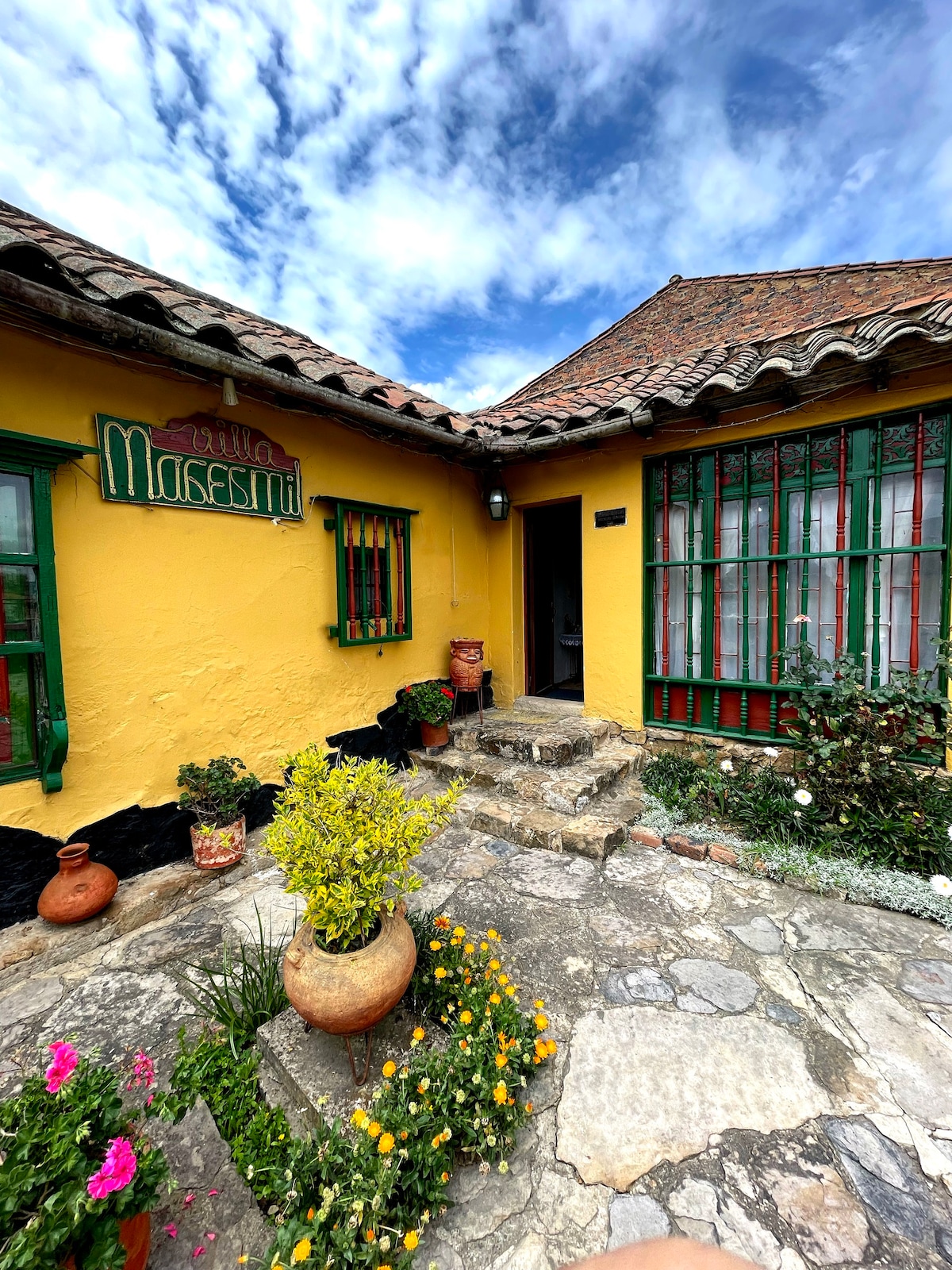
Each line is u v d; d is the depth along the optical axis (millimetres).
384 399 3730
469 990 1976
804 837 3150
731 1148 1541
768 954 2359
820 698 3369
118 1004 2195
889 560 3426
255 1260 1308
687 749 4324
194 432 3131
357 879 1812
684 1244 1317
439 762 4441
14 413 2457
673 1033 1944
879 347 2840
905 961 2297
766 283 5691
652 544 4461
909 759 3359
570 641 7012
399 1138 1443
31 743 2602
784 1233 1334
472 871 3143
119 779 2902
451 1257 1315
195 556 3189
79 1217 1017
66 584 2664
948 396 3113
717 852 3182
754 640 3984
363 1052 1839
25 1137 1146
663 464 4324
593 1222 1377
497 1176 1499
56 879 2572
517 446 4418
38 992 2260
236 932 2664
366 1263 1245
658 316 6461
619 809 3715
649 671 4555
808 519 3666
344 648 4137
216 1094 1778
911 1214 1365
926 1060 1813
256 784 3301
